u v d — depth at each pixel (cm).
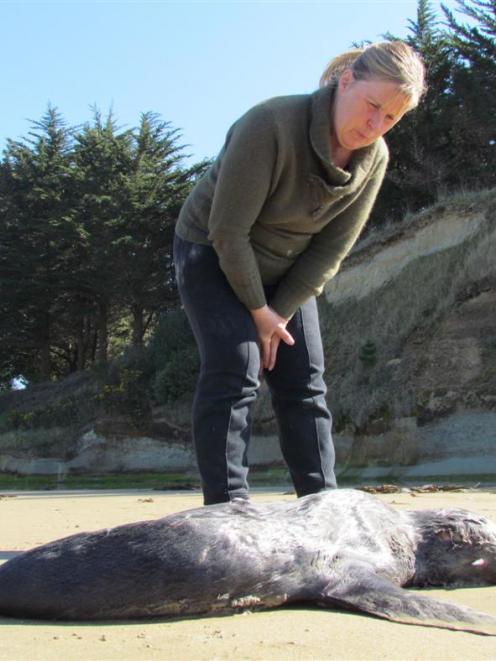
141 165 3919
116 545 314
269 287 438
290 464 449
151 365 3077
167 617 307
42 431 3128
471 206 2336
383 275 2461
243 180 388
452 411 1917
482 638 272
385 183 3144
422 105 3144
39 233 3938
